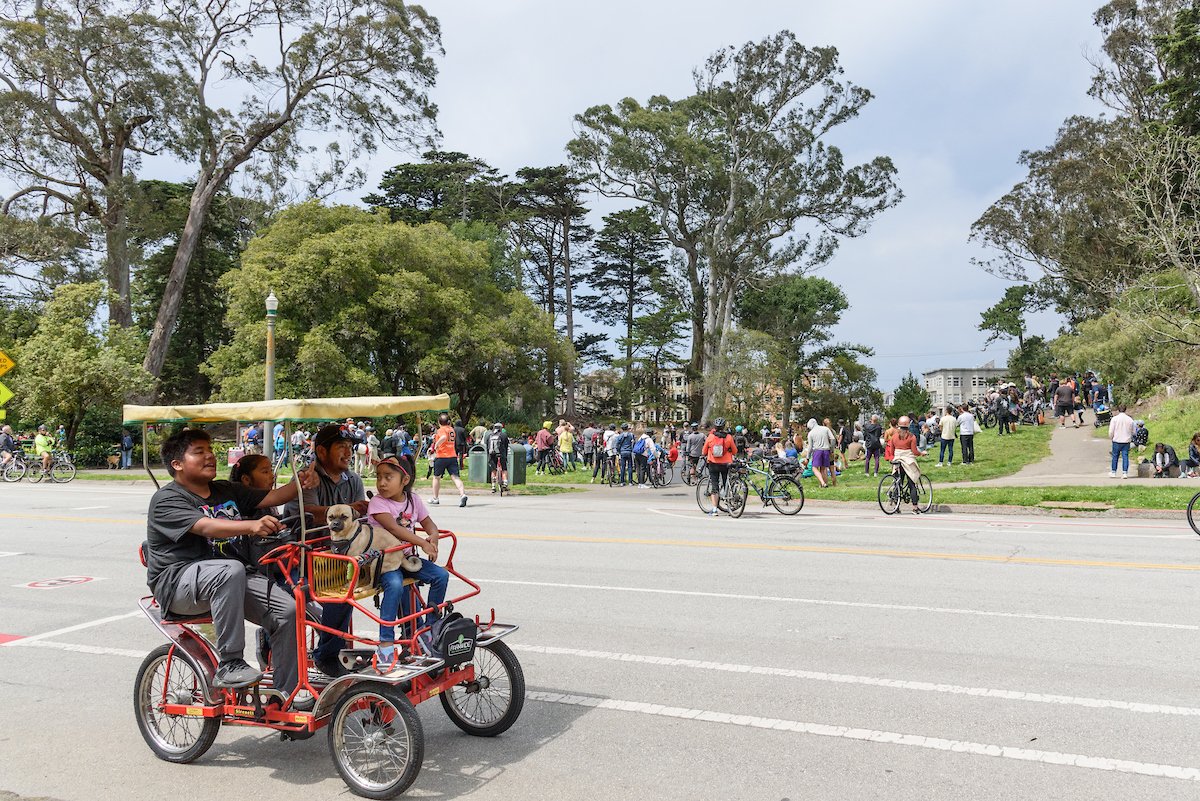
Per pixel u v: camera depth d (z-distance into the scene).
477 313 50.34
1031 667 6.50
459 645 4.95
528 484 27.72
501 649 5.31
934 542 13.22
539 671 6.59
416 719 4.52
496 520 16.95
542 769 4.81
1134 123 48.31
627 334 88.81
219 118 47.31
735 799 4.38
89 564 11.95
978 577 10.12
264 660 5.39
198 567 4.98
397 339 48.59
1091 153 54.88
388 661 4.94
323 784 4.76
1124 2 54.41
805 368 74.62
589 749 5.08
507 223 71.50
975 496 18.98
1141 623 7.79
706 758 4.90
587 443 34.06
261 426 24.72
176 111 44.41
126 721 5.83
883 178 57.28
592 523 16.33
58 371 38.47
